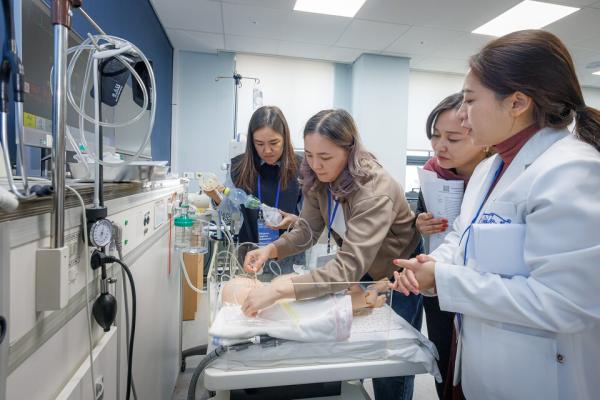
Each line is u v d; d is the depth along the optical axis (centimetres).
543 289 64
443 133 110
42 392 55
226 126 421
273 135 162
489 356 76
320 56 427
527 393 71
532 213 66
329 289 87
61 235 55
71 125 103
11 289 46
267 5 309
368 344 80
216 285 108
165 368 152
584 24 331
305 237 130
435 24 337
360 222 96
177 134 412
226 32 363
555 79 66
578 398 69
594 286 60
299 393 88
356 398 89
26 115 97
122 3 245
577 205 60
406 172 462
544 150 72
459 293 73
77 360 67
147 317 117
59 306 54
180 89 413
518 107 69
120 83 79
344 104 458
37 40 103
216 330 78
